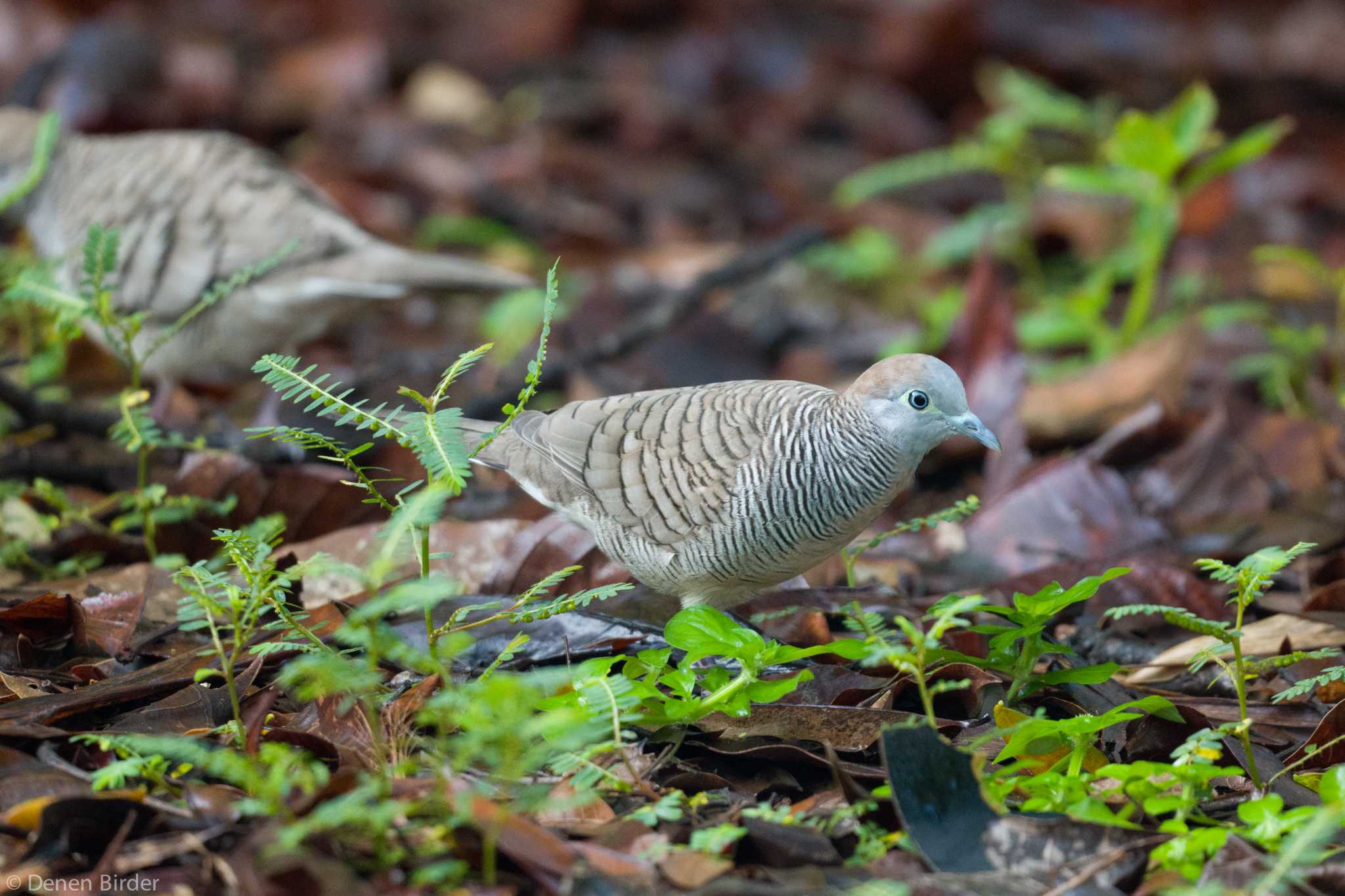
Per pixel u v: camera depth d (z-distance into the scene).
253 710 6.87
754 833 6.11
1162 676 8.73
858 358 15.65
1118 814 6.15
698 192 20.20
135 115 18.94
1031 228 18.17
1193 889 5.54
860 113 23.00
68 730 6.96
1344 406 13.07
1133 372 12.70
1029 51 24.28
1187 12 25.78
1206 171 13.74
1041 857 5.96
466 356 6.87
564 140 21.05
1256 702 8.00
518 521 9.43
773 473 8.15
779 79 23.58
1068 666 8.34
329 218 11.86
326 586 9.02
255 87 20.34
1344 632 8.79
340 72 20.69
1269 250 14.52
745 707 6.92
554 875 5.63
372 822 5.44
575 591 9.30
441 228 17.62
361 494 10.06
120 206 11.98
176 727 6.94
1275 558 6.71
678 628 7.14
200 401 12.85
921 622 7.77
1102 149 15.81
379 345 14.96
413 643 8.18
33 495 10.23
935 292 17.89
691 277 17.11
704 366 15.09
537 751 5.79
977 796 6.12
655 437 8.45
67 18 20.61
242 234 11.73
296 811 5.79
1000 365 12.45
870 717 7.00
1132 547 10.55
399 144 19.52
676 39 24.44
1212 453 11.80
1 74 19.69
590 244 18.27
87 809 5.84
